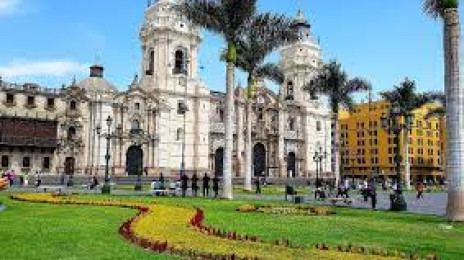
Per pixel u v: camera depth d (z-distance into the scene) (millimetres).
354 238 18875
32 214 25453
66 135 87562
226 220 24141
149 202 34781
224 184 43312
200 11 44812
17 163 82188
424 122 151000
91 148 89562
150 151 95625
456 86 26266
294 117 122750
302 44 125250
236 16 44656
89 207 30641
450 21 26625
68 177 79750
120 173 91625
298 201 41062
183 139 99812
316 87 67188
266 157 116062
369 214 30828
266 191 61719
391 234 20344
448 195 26484
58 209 28859
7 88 81875
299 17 127438
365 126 156875
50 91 86562
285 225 22734
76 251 14531
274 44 54594
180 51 102875
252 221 24078
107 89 97062
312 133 125312
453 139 26203
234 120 108562
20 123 82375
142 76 104000
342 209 34781
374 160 153000
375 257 13391
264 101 116812
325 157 120875
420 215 30656
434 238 19328
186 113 101562
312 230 21078
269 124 116750
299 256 13180
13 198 36938
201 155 101625
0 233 17828
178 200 39031
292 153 121750
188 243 15141
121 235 17938
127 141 92938
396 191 36000
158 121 96875
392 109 37906
